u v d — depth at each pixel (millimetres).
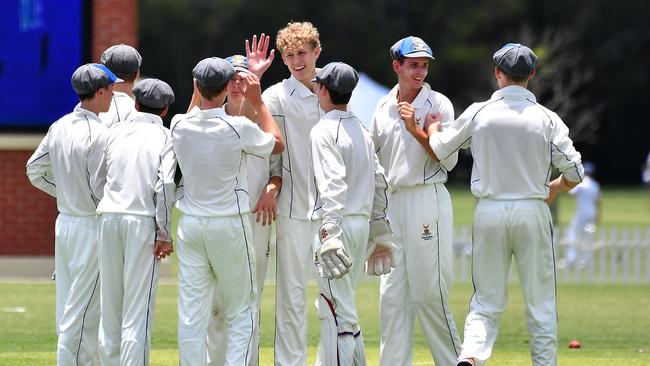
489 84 194375
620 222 121250
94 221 32062
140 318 30984
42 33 64812
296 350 33625
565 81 199000
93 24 64875
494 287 31547
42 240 66062
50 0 64688
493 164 31219
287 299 33469
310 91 33469
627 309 58000
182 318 30469
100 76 32031
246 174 31500
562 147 31312
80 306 31922
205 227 30203
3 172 65688
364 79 78062
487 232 31312
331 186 30125
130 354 30703
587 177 89375
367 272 32250
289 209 33375
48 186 32875
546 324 31281
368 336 46312
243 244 30703
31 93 65125
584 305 59844
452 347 33281
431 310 33094
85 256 31891
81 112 32219
